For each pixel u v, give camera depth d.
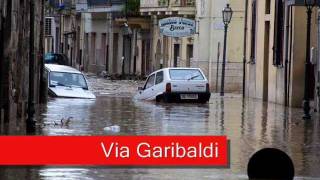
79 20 118.69
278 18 53.53
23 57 37.06
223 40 72.00
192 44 77.50
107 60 105.62
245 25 64.06
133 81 87.69
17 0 35.19
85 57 115.31
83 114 38.94
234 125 35.09
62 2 125.50
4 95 32.69
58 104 45.59
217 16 72.44
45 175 20.62
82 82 53.09
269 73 56.41
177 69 52.44
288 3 46.28
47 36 126.00
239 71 71.62
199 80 52.00
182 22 74.94
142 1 89.94
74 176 20.59
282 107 49.34
